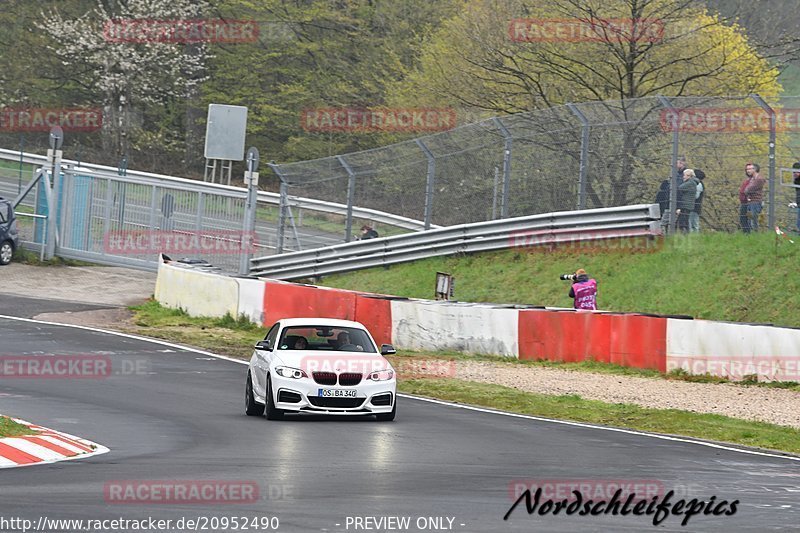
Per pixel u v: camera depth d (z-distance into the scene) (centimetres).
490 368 8162
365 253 11625
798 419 6159
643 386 7331
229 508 3250
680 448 5047
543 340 8462
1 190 15400
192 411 5822
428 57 16375
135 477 3744
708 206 10019
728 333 7488
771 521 3319
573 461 4488
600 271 10000
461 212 11350
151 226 12538
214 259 12225
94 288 11950
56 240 13075
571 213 10444
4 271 12325
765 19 16575
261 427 5247
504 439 5119
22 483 3569
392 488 3678
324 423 5481
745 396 6894
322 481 3766
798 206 9262
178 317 10550
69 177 13050
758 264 9206
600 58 13438
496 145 11100
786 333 7194
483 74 14700
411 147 11619
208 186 16600
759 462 4672
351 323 6088
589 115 10569
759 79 13362
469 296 10356
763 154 9919
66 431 4884
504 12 14938
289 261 11981
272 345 5862
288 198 12219
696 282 9275
